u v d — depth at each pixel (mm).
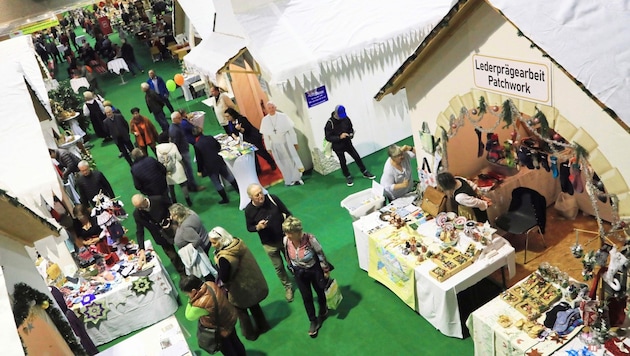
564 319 4543
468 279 5387
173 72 20594
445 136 6016
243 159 9094
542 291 4941
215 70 8875
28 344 4234
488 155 6711
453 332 5531
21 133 6789
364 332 5926
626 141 3967
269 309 6676
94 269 7059
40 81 10914
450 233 5871
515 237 6852
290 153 9430
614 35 3621
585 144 4289
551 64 4270
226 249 5609
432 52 5535
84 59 24016
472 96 5355
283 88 9180
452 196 6398
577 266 6043
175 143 9977
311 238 5664
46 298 4738
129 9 29234
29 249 5617
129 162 12406
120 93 19453
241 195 9375
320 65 8695
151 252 7223
